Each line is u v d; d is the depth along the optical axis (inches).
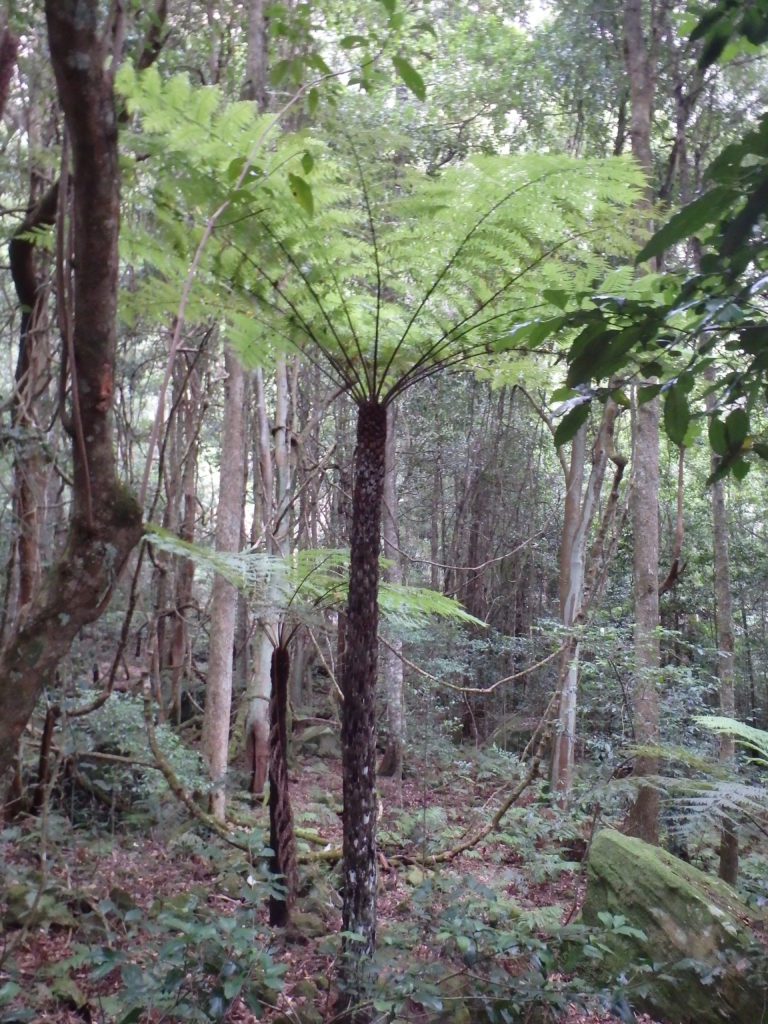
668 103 362.0
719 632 390.0
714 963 168.9
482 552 618.8
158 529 156.0
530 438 630.5
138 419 403.9
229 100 267.4
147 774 244.8
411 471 623.2
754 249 68.2
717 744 340.5
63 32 81.0
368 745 132.4
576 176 126.0
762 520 620.4
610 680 314.3
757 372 76.4
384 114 343.6
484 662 536.4
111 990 151.9
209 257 146.3
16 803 215.3
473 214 132.3
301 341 160.2
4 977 147.3
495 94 404.5
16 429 165.5
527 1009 134.3
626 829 271.4
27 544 197.0
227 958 106.6
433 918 140.3
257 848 163.5
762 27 71.6
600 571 398.9
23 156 212.7
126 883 201.5
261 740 326.3
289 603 176.1
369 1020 128.0
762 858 278.8
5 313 287.6
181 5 280.8
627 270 126.9
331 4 272.2
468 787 390.0
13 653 89.4
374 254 141.6
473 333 149.1
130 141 128.0
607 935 191.3
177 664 411.2
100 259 89.4
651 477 300.8
